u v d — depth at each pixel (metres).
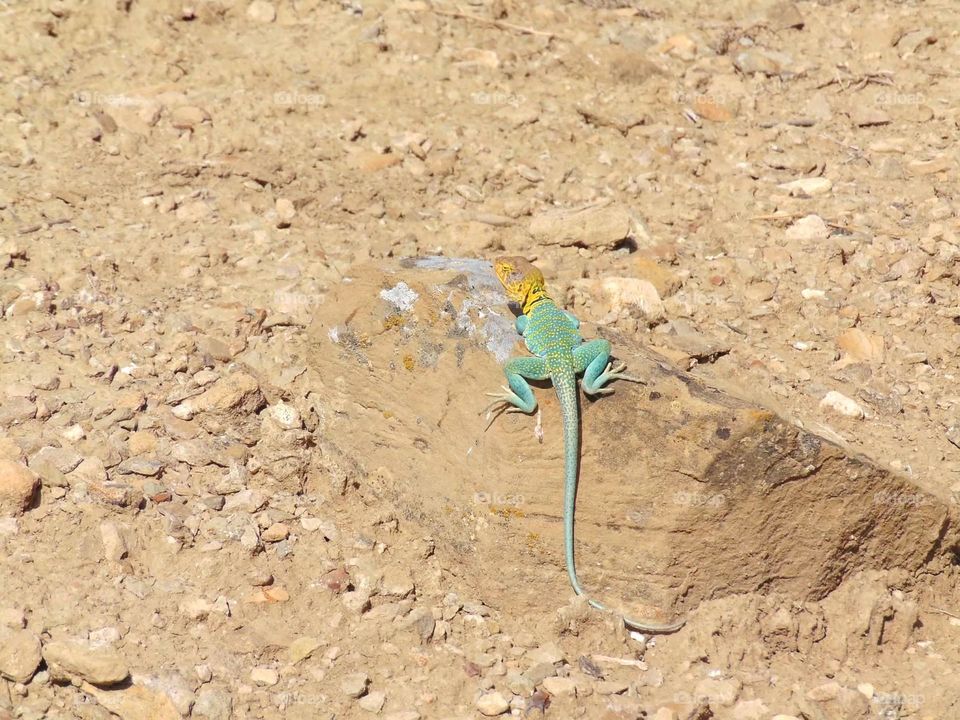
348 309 2.44
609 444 2.32
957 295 2.72
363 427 2.43
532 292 2.35
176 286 2.63
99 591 2.30
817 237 2.80
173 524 2.36
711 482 2.30
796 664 2.33
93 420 2.44
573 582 2.32
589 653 2.32
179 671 2.26
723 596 2.33
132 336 2.55
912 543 2.35
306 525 2.39
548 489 2.33
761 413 2.29
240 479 2.42
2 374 2.47
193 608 2.30
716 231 2.82
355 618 2.33
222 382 2.48
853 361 2.62
